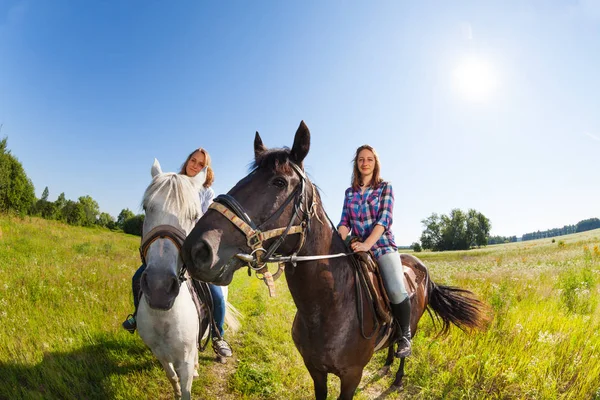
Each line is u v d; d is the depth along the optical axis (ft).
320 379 8.87
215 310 12.71
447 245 263.90
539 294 24.29
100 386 11.46
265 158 6.62
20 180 70.44
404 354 9.14
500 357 14.12
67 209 147.43
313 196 7.32
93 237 63.31
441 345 15.93
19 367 11.71
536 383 12.39
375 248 9.82
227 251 5.79
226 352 13.44
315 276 7.50
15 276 21.40
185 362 9.63
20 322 14.70
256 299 27.73
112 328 15.42
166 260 7.82
